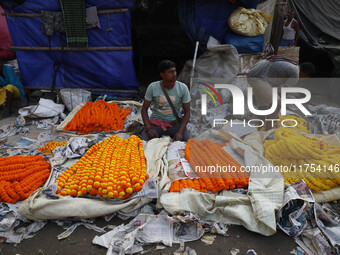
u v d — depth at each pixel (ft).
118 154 9.59
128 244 6.65
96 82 18.79
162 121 12.26
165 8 26.76
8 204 7.68
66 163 9.62
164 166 9.29
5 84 16.90
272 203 7.53
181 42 26.86
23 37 17.75
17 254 6.62
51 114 15.53
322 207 8.14
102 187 7.59
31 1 16.87
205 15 18.56
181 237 7.11
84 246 6.86
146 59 29.68
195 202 7.65
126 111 15.08
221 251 6.74
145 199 7.92
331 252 6.56
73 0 16.39
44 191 7.70
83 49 17.78
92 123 13.26
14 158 9.34
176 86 11.68
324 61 23.48
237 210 7.50
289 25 18.99
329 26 22.77
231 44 18.20
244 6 18.58
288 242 7.03
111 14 16.87
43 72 18.65
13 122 15.21
